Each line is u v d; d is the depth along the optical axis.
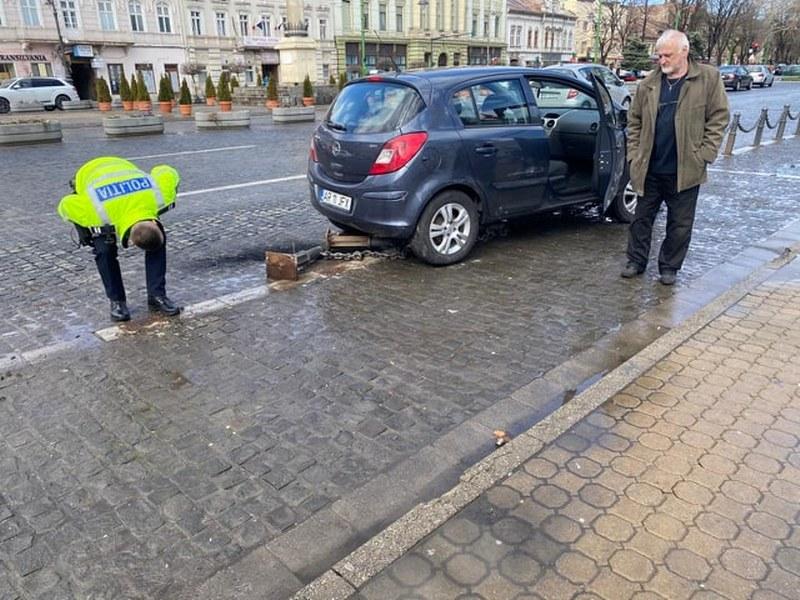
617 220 7.27
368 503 2.68
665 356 3.87
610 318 4.56
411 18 59.22
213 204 8.62
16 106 29.50
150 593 2.23
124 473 2.88
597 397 3.39
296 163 12.52
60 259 6.19
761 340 4.08
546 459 2.88
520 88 5.98
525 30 72.75
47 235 7.10
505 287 5.21
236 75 47.69
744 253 6.03
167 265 5.95
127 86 27.03
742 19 61.19
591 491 2.66
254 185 10.05
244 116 20.38
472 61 66.00
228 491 2.76
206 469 2.91
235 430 3.21
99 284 5.45
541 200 6.21
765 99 32.31
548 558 2.31
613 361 3.91
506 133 5.75
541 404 3.44
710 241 6.50
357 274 5.57
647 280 5.34
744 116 22.31
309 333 4.37
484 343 4.18
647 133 4.82
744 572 2.23
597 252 6.15
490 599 2.13
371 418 3.31
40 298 5.13
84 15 41.28
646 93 4.79
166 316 4.70
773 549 2.33
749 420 3.17
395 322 4.54
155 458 2.99
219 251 6.40
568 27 78.56
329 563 2.36
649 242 5.32
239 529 2.54
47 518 2.61
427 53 60.78
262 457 2.99
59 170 11.73
